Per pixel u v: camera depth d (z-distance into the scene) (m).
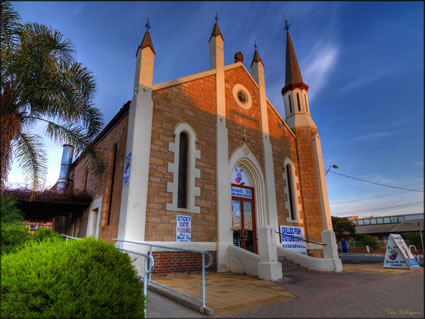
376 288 7.32
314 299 6.12
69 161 19.09
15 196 11.26
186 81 11.63
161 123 10.30
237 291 6.80
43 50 8.39
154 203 9.30
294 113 16.67
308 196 14.73
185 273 9.34
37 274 3.86
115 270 4.33
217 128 12.05
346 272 10.55
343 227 36.75
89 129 9.71
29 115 8.71
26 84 8.30
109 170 11.56
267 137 14.24
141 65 10.38
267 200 13.05
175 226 9.57
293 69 17.61
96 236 11.00
